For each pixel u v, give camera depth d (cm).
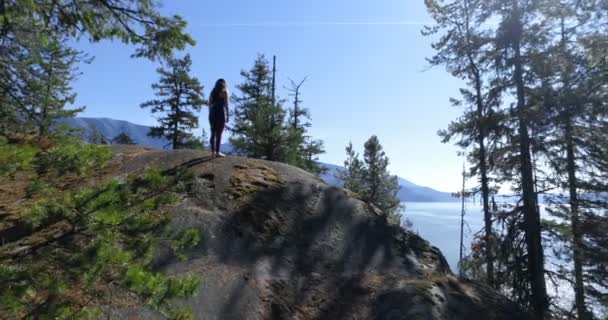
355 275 689
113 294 439
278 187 866
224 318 505
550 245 1321
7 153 271
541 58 1188
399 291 647
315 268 677
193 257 594
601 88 1131
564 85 1189
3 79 973
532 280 1223
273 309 558
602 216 1470
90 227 316
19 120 958
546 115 1181
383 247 796
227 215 716
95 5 461
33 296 304
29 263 308
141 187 369
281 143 1803
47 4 456
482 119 1305
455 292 690
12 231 453
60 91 1673
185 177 440
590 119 1240
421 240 892
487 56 1325
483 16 1351
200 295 520
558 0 1199
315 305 597
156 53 512
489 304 684
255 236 699
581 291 1484
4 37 716
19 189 593
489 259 1433
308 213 817
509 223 1291
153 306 333
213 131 952
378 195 3209
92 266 298
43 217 308
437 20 1762
